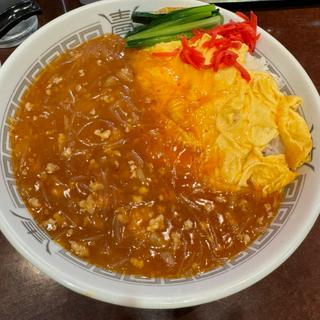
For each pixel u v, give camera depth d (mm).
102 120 215
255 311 211
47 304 207
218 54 221
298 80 223
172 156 210
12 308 205
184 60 225
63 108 218
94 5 233
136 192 200
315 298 214
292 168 213
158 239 192
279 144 219
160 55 231
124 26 246
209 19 238
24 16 222
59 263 176
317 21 288
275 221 201
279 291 215
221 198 205
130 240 191
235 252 195
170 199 201
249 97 219
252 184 211
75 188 199
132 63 234
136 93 225
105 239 191
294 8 290
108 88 224
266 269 178
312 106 215
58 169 203
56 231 191
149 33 237
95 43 241
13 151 207
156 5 241
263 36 233
